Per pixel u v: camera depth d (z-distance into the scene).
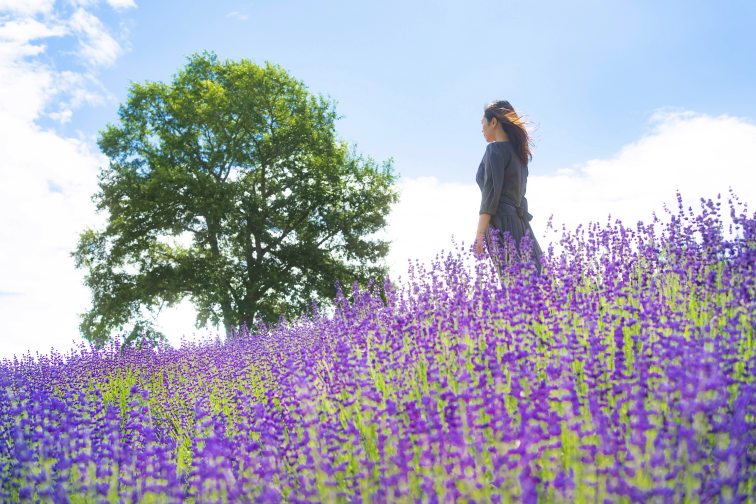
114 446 4.08
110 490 3.61
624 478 2.56
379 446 3.24
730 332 3.68
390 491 2.84
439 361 4.42
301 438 3.81
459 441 2.81
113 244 26.22
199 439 4.13
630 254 6.41
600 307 4.91
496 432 2.88
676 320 4.14
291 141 27.97
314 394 4.39
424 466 2.80
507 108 6.43
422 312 5.54
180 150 26.69
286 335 8.45
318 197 27.53
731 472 2.53
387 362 4.64
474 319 4.85
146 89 27.39
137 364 9.77
